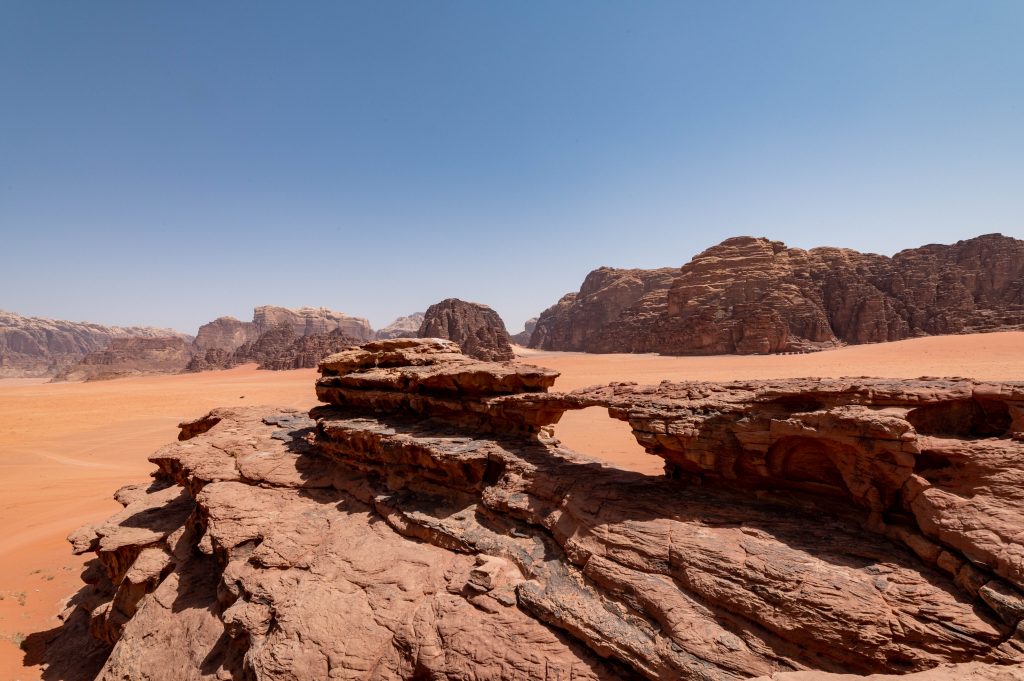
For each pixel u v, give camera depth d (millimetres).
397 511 18141
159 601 17484
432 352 24141
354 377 24188
